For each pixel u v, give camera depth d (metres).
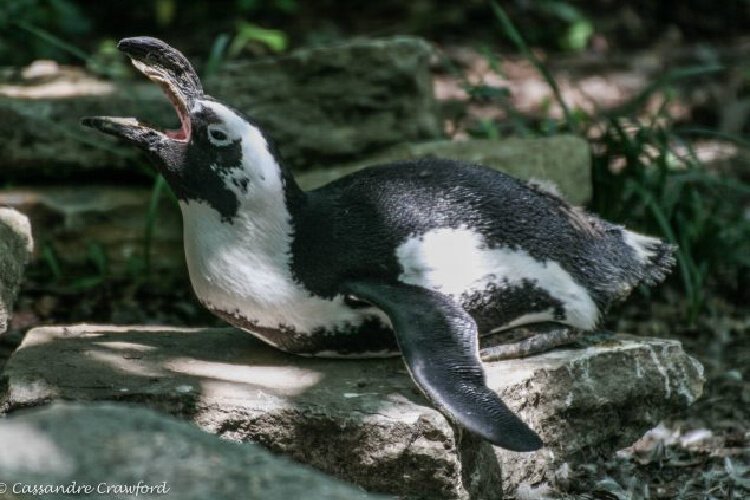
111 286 14.49
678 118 23.69
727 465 10.64
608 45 28.27
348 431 8.90
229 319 9.80
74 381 9.28
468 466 9.09
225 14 27.03
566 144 14.66
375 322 9.68
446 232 9.76
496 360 10.02
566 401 9.98
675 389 10.57
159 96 15.20
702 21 29.66
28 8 20.81
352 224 9.73
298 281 9.56
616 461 10.67
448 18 28.19
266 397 9.12
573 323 10.19
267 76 15.27
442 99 23.00
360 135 15.17
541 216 10.11
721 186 18.55
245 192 9.45
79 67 21.95
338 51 15.22
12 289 10.04
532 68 26.09
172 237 14.62
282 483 6.41
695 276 14.79
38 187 14.87
